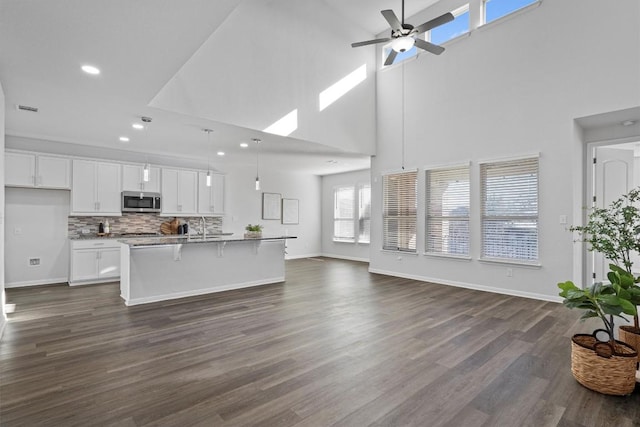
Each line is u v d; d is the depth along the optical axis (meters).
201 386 2.26
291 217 9.11
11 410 1.97
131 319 3.73
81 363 2.61
